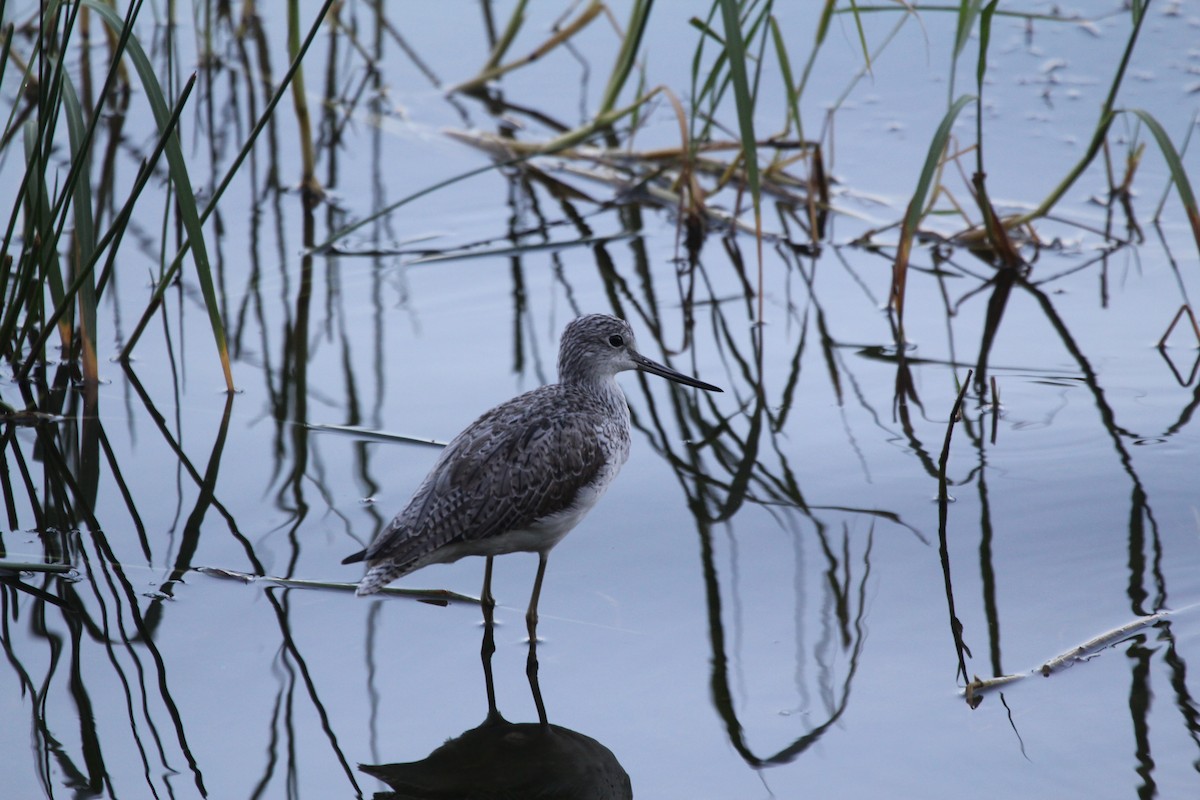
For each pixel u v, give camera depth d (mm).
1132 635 9430
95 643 9594
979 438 12312
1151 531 10727
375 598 10273
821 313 14914
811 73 19859
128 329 14414
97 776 8266
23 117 18250
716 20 20469
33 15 20156
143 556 10664
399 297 15297
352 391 13320
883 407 12977
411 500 9805
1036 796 8008
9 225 12539
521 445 9867
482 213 17250
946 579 10297
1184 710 8695
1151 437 12102
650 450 12445
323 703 9055
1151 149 17656
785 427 12711
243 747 8586
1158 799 7926
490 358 13938
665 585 10391
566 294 15383
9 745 8539
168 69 13859
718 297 15320
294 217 16859
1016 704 8836
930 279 15617
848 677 9211
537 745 8648
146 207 16797
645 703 9047
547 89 20031
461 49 21062
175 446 12352
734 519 11281
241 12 20844
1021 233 16312
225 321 14680
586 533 11188
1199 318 14258
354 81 20047
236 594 10211
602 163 18094
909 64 19938
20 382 13281
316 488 11680
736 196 17734
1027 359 13680
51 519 11195
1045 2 21094
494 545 9875
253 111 19328
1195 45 19766
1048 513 11070
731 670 9336
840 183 17547
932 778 8203
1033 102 18781
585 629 9891
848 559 10633
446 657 9594
